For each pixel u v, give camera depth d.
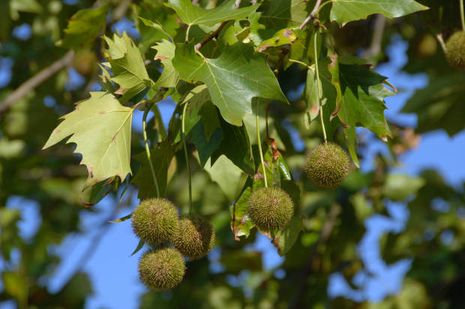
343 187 7.71
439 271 9.00
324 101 4.29
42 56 8.80
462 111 7.38
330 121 4.31
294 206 4.34
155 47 4.04
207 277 8.82
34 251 9.54
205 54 4.17
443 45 4.87
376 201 7.87
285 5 4.32
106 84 4.16
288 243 4.33
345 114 4.23
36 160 9.06
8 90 9.08
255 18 4.12
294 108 7.41
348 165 4.06
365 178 7.76
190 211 4.21
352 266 8.34
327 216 7.79
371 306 8.40
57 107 8.80
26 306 8.91
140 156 4.29
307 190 6.59
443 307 8.90
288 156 5.48
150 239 3.93
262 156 4.27
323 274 7.96
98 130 4.01
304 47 4.20
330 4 4.27
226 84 3.86
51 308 9.04
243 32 4.07
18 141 9.04
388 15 4.16
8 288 8.88
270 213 3.96
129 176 4.68
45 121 8.79
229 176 5.07
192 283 8.82
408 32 8.22
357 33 7.40
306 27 4.20
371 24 7.42
